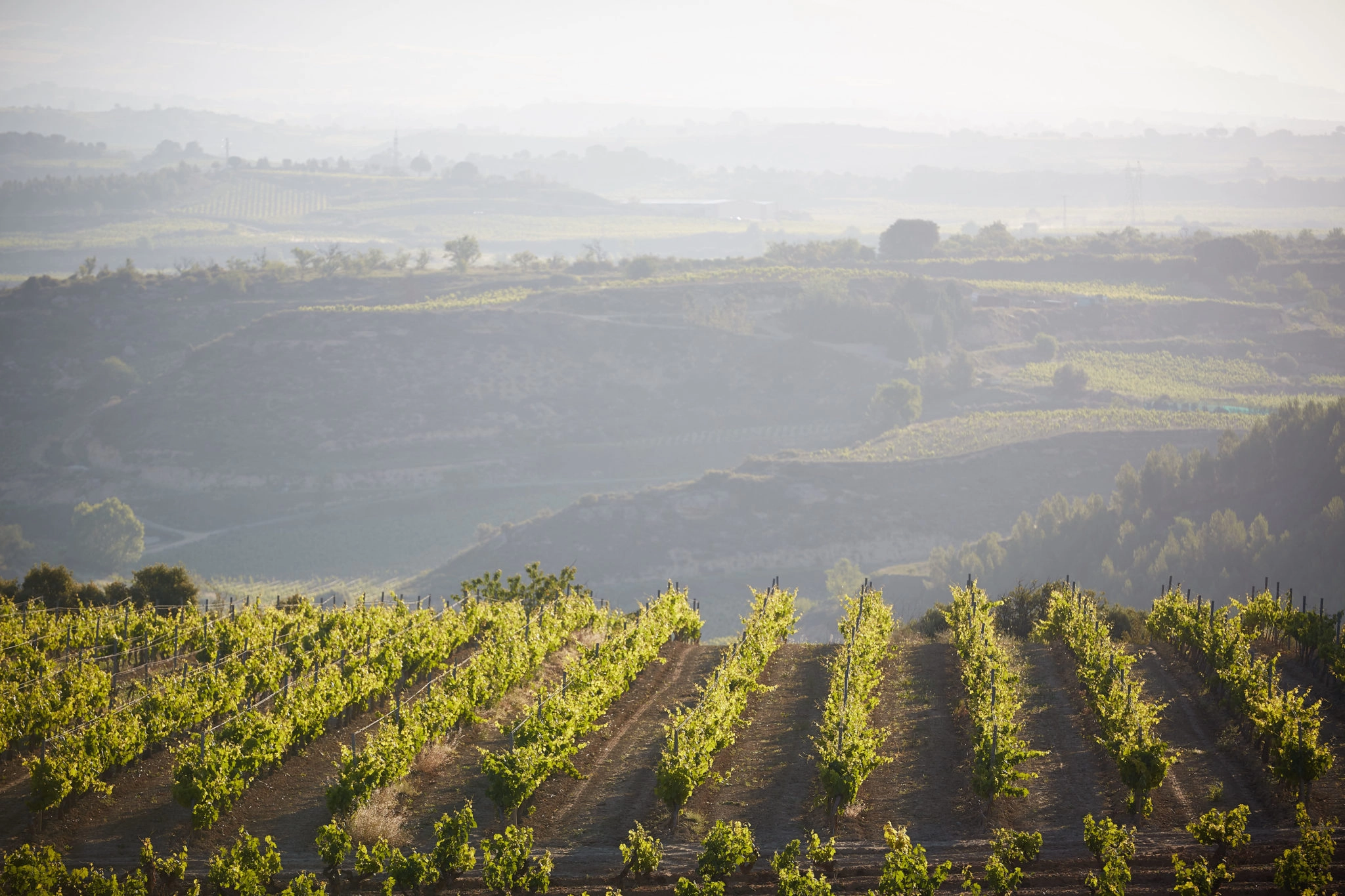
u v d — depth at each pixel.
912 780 22.78
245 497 156.50
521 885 17.94
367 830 19.84
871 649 29.50
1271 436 113.62
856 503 139.00
